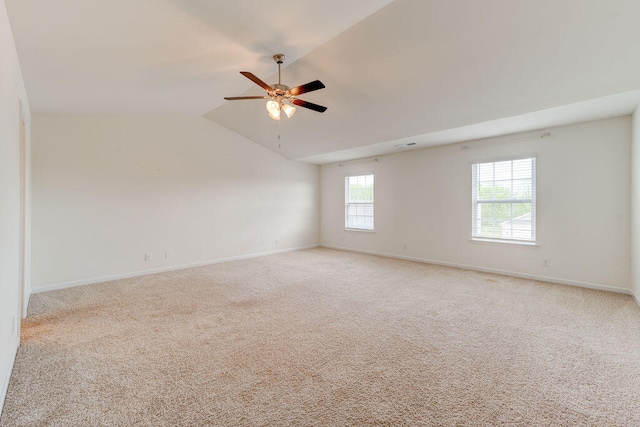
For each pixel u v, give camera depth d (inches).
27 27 78.6
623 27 92.0
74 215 175.3
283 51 107.2
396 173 254.1
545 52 107.0
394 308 136.4
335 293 159.0
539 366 88.5
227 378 83.7
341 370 87.3
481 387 78.8
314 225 315.6
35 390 78.1
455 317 125.6
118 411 70.5
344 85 150.2
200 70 120.4
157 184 207.3
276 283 178.5
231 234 247.3
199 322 122.2
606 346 100.0
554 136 173.2
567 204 170.4
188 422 67.0
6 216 76.5
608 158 157.2
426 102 152.9
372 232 274.1
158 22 80.6
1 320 69.6
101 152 184.7
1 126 69.1
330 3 78.8
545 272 179.6
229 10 78.6
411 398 74.6
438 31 105.0
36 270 163.3
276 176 279.9
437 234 229.0
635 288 144.6
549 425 65.3
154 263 206.4
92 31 82.4
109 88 131.5
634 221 145.6
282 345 102.5
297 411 70.3
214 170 236.4
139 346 102.2
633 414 68.4
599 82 117.8
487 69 120.9
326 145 236.4
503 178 195.8
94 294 159.0
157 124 207.2
